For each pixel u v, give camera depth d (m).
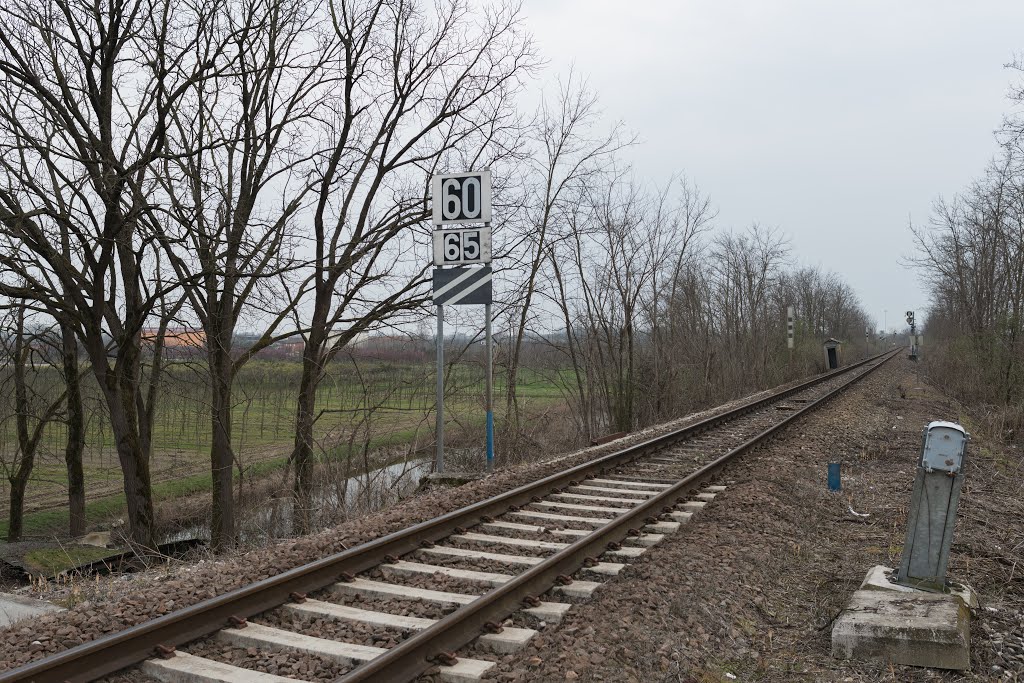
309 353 17.77
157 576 7.27
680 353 34.88
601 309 28.98
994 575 7.37
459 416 20.58
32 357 19.12
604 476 12.06
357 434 18.39
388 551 7.36
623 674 4.95
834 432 18.08
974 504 10.67
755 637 5.92
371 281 17.83
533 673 4.83
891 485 11.93
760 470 12.45
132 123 16.62
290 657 5.06
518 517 9.16
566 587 6.36
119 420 16.16
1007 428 21.81
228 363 17.12
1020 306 27.59
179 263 15.83
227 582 6.40
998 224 30.31
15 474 20.28
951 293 41.97
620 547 7.74
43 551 14.66
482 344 21.30
